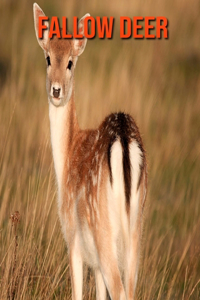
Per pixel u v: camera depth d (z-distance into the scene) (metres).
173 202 32.22
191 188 33.94
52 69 19.86
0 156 31.16
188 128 42.69
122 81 44.75
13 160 30.88
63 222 19.30
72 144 19.69
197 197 31.58
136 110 40.06
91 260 18.28
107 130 17.14
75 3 64.75
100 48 55.34
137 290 21.34
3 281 20.58
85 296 21.44
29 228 22.97
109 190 15.92
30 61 52.28
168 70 54.66
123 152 15.61
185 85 52.19
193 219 29.83
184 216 30.56
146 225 27.31
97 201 16.47
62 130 19.86
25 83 46.47
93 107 36.50
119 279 15.95
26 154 31.44
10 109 37.97
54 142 19.94
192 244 26.25
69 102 19.98
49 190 24.05
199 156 37.66
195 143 40.66
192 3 66.81
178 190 33.81
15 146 32.84
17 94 41.78
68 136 19.80
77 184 18.25
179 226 29.56
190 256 25.34
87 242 17.78
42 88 45.09
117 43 56.91
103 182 16.19
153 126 41.94
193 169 36.44
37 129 37.28
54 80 19.56
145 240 26.34
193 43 60.88
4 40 57.12
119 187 15.70
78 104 36.53
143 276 22.09
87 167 17.66
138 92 43.03
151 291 22.30
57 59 19.89
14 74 46.50
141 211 16.66
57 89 19.45
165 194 33.38
